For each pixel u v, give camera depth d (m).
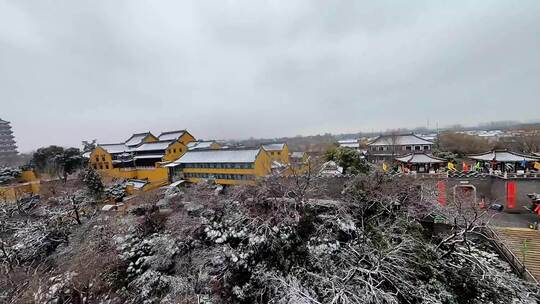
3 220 31.81
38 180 50.06
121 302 22.77
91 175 39.94
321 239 23.36
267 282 21.30
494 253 23.33
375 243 22.17
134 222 29.64
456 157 56.62
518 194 29.28
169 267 24.59
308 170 27.94
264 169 43.62
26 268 26.23
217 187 41.38
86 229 30.31
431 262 20.83
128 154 63.22
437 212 25.22
